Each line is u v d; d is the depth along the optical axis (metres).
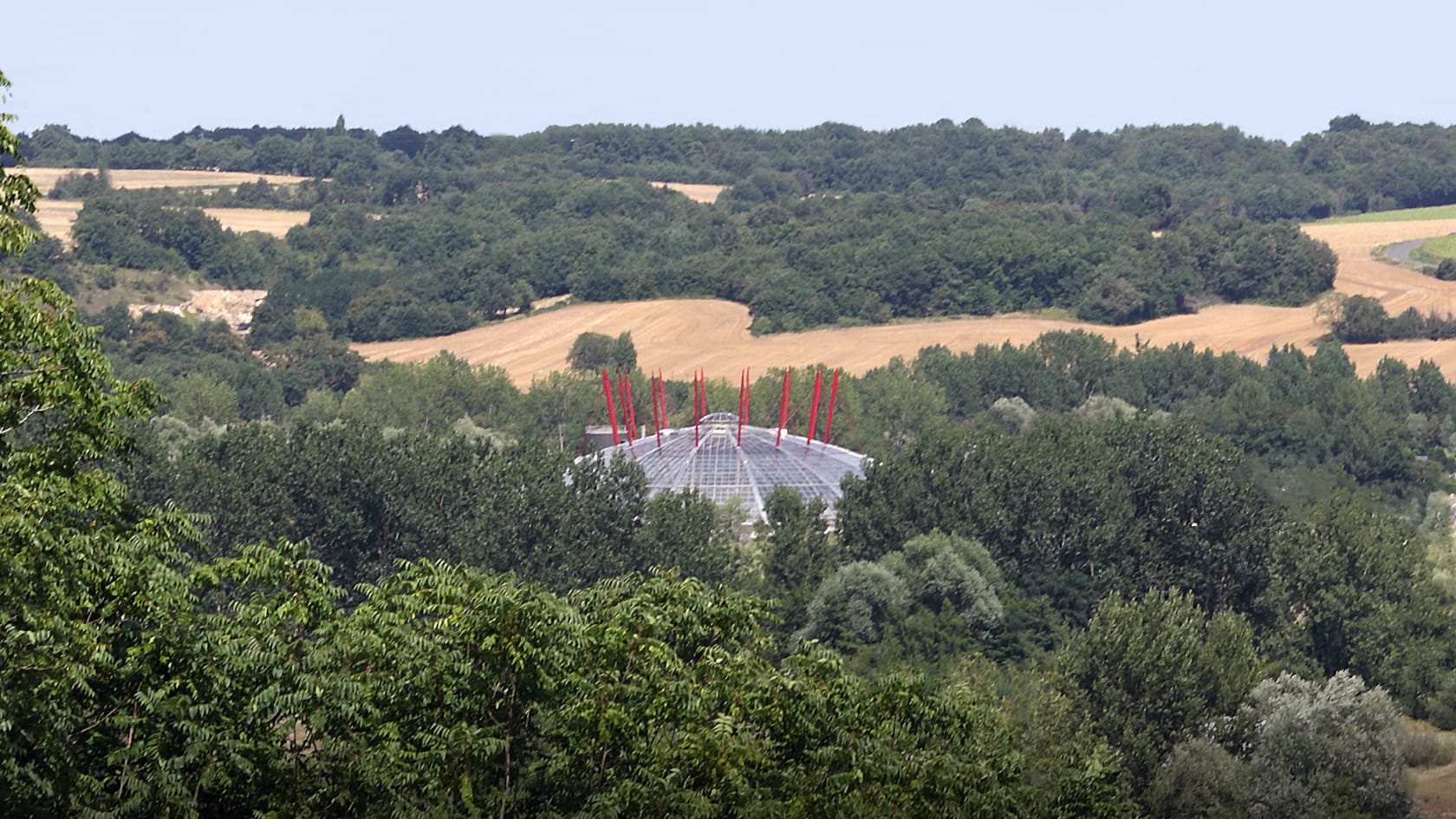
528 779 187.12
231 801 176.00
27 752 163.12
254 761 171.88
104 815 159.12
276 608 185.12
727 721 179.88
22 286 191.50
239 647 172.88
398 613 190.50
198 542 193.00
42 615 161.88
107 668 171.00
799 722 189.62
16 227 185.88
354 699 176.38
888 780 186.25
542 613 183.25
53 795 161.38
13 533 161.25
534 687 184.38
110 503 190.62
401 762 175.75
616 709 179.75
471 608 185.62
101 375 195.88
